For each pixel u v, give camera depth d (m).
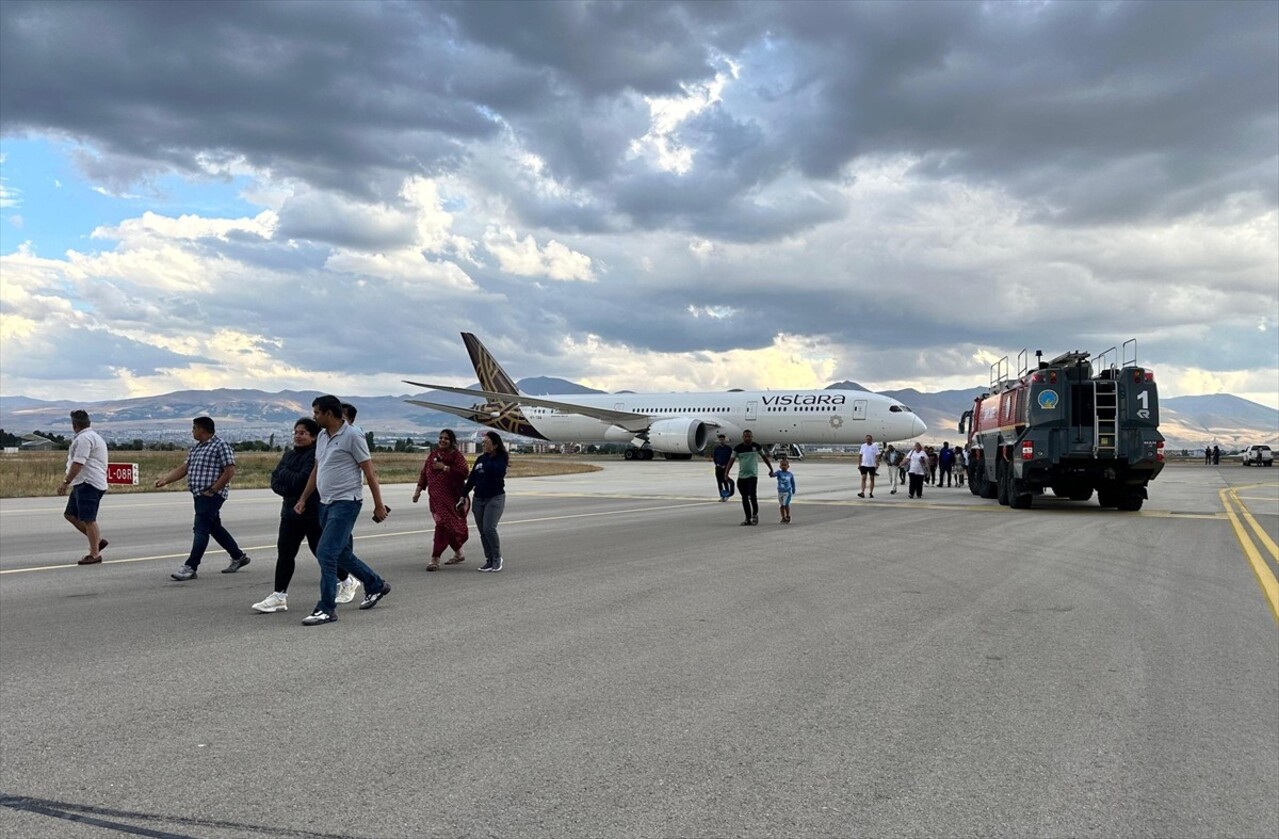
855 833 3.61
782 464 18.03
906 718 5.12
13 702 5.39
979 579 10.41
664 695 5.56
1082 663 6.42
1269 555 12.95
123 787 4.07
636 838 3.56
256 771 4.27
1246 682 5.94
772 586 9.84
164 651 6.75
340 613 8.33
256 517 19.59
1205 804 3.94
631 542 14.39
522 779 4.17
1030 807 3.88
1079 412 20.62
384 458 71.62
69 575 10.91
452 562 11.81
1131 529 16.92
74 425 11.98
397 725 4.96
